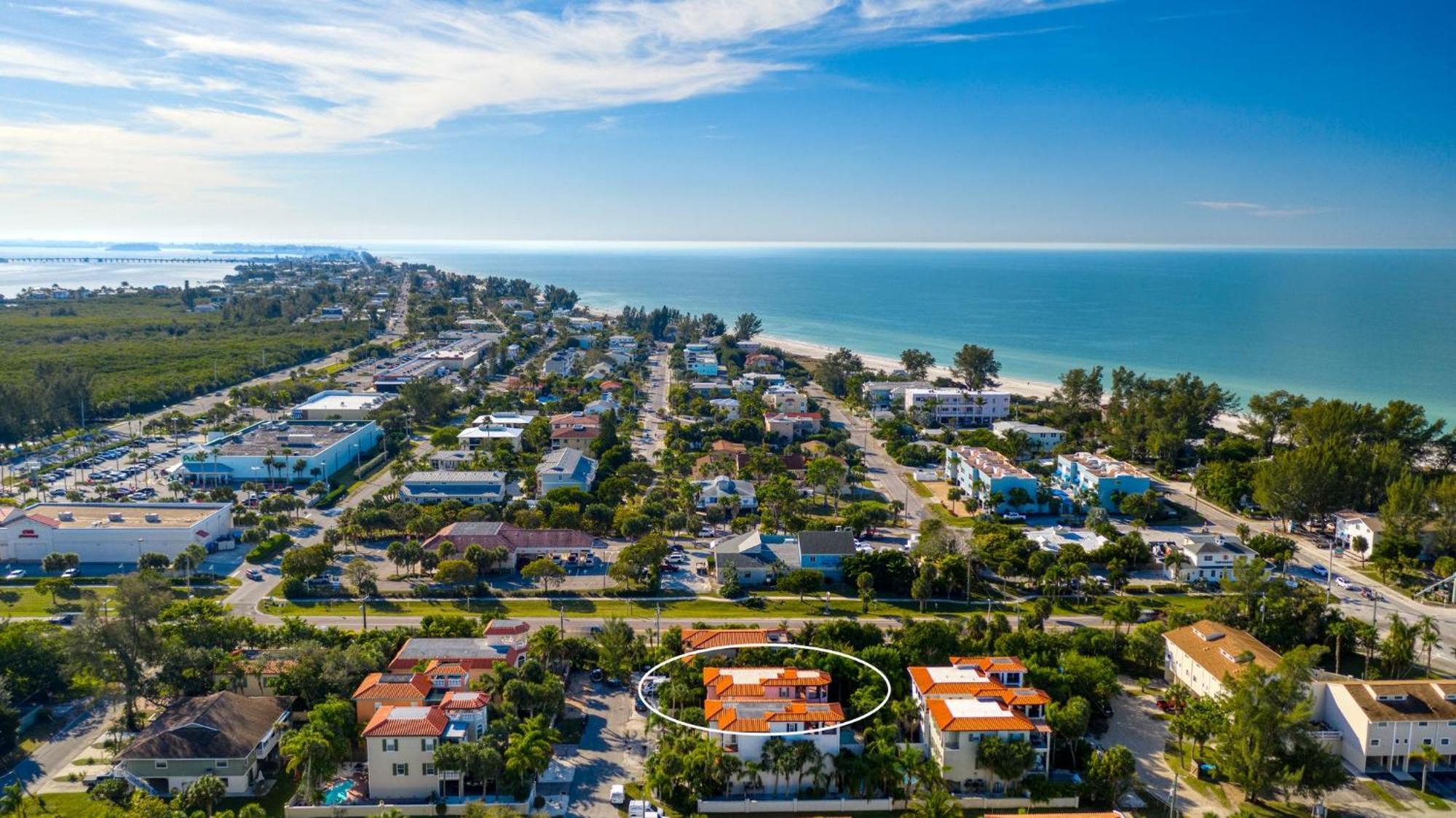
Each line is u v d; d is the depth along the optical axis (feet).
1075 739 401.29
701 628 532.32
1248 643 471.21
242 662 451.12
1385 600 604.90
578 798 377.50
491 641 474.90
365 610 560.61
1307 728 389.60
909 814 361.30
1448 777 400.67
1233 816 351.67
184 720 392.47
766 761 383.86
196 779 378.12
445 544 641.81
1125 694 473.26
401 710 388.98
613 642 474.90
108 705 446.60
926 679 427.74
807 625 505.25
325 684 430.61
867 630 496.64
